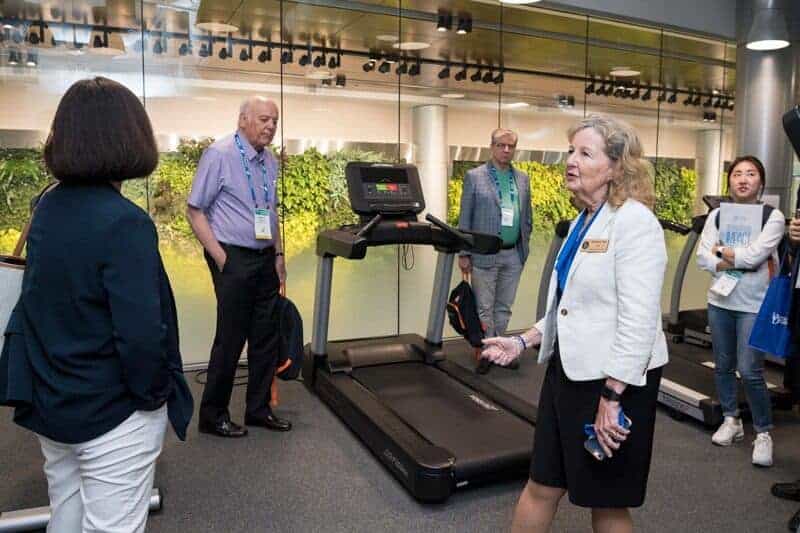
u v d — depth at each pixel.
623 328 1.57
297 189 4.89
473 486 2.71
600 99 5.86
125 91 1.37
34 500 2.62
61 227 1.30
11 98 4.07
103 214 1.29
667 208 6.23
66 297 1.30
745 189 3.04
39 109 4.13
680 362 4.32
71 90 1.33
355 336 5.20
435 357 4.07
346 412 3.39
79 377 1.32
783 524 2.45
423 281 5.44
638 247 1.58
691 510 2.56
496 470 2.68
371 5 4.60
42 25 4.07
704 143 6.34
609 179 1.67
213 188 3.05
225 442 3.21
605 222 1.66
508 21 4.99
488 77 5.41
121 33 4.26
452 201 5.40
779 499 2.65
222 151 3.07
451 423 3.07
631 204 1.64
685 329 5.19
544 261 5.82
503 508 2.58
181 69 4.46
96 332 1.32
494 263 4.46
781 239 2.90
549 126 5.69
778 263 2.95
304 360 4.07
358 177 3.64
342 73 4.93
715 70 6.11
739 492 2.71
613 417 1.57
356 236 3.35
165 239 4.52
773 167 4.96
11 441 3.22
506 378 4.37
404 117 5.18
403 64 5.11
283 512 2.53
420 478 2.55
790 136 2.05
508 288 4.57
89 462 1.38
